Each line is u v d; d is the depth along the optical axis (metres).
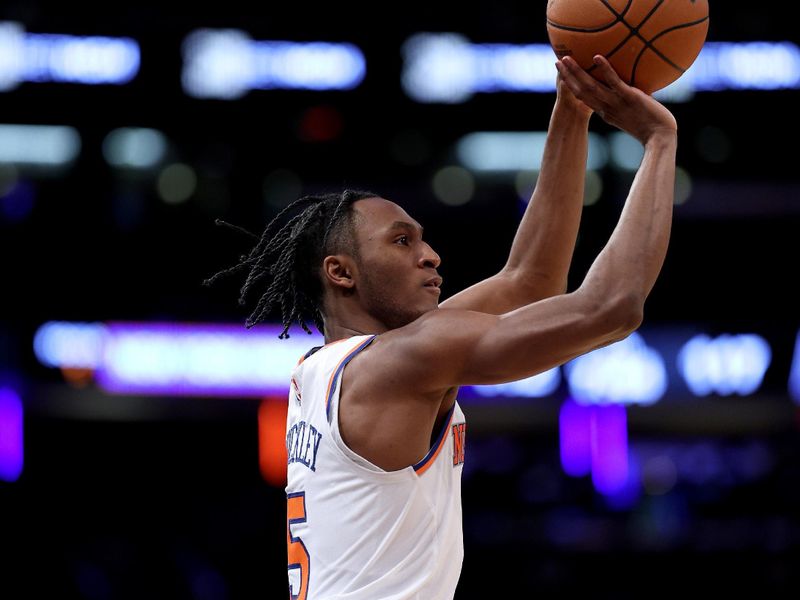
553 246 4.48
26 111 20.08
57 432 22.48
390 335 3.72
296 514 3.94
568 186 4.47
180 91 20.00
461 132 21.03
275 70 19.69
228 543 20.11
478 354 3.54
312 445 3.83
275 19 19.64
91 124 20.53
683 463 21.62
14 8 19.39
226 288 21.34
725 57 19.23
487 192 22.31
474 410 20.28
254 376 19.62
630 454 21.69
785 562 18.31
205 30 19.58
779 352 20.70
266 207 22.03
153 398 20.00
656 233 3.58
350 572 3.70
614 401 20.28
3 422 20.11
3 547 19.39
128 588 18.78
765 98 20.11
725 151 21.38
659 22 3.86
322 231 4.16
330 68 19.72
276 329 19.70
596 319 3.47
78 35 19.53
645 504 20.77
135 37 19.61
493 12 19.48
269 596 19.48
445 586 3.77
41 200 21.42
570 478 21.38
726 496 21.08
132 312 21.30
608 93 3.87
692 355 20.56
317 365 3.88
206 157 21.52
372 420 3.67
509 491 21.52
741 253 22.75
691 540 19.72
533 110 20.69
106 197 21.53
